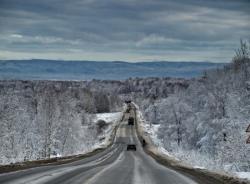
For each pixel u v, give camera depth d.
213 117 91.12
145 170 27.11
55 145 74.56
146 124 152.88
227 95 75.25
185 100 120.69
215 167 36.47
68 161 40.28
